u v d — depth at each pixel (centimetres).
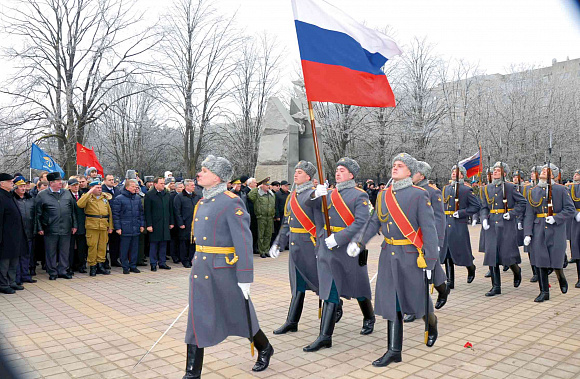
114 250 1012
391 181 470
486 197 747
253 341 395
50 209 841
